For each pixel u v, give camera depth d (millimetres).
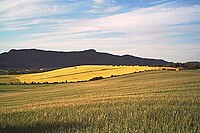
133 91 33812
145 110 12375
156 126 9039
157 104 15406
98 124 10055
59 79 93062
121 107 14539
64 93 45344
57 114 13086
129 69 101812
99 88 49312
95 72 99875
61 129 9633
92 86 58500
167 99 17797
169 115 11000
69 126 10062
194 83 37938
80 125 10070
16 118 12586
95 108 14922
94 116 11859
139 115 11281
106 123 9773
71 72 106062
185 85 35375
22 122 11414
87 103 19078
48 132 9453
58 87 67812
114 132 8781
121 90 38688
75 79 90188
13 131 9852
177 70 91062
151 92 29062
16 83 88688
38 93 51469
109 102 18516
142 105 14891
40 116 12875
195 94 21812
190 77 56656
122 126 9484
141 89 36250
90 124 10172
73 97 34469
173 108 12883
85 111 13586
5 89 68812
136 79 68062
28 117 12719
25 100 37875
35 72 131750
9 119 12398
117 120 10703
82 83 78125
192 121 9836
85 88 53688
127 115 11406
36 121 11422
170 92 26766
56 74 106312
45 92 52875
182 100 16734
